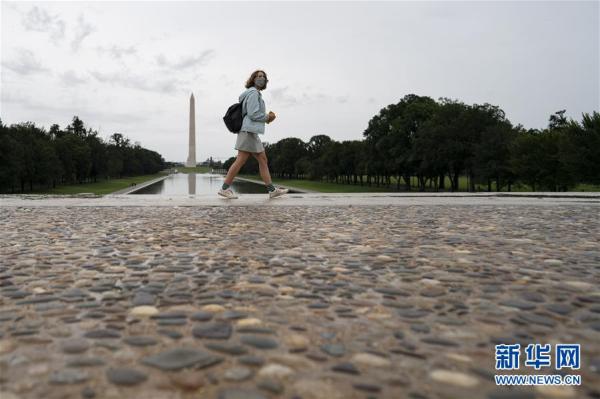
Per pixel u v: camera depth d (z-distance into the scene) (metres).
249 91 11.33
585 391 1.78
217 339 2.25
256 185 110.88
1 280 3.44
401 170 69.56
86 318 2.56
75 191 72.88
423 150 58.66
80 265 4.01
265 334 2.33
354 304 2.87
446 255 4.57
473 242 5.41
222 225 6.98
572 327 2.47
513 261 4.27
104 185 98.50
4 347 2.12
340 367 1.94
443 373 1.90
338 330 2.40
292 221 7.57
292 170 150.00
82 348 2.12
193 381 1.80
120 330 2.37
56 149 81.88
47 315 2.61
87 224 7.09
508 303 2.91
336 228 6.67
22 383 1.77
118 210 9.55
